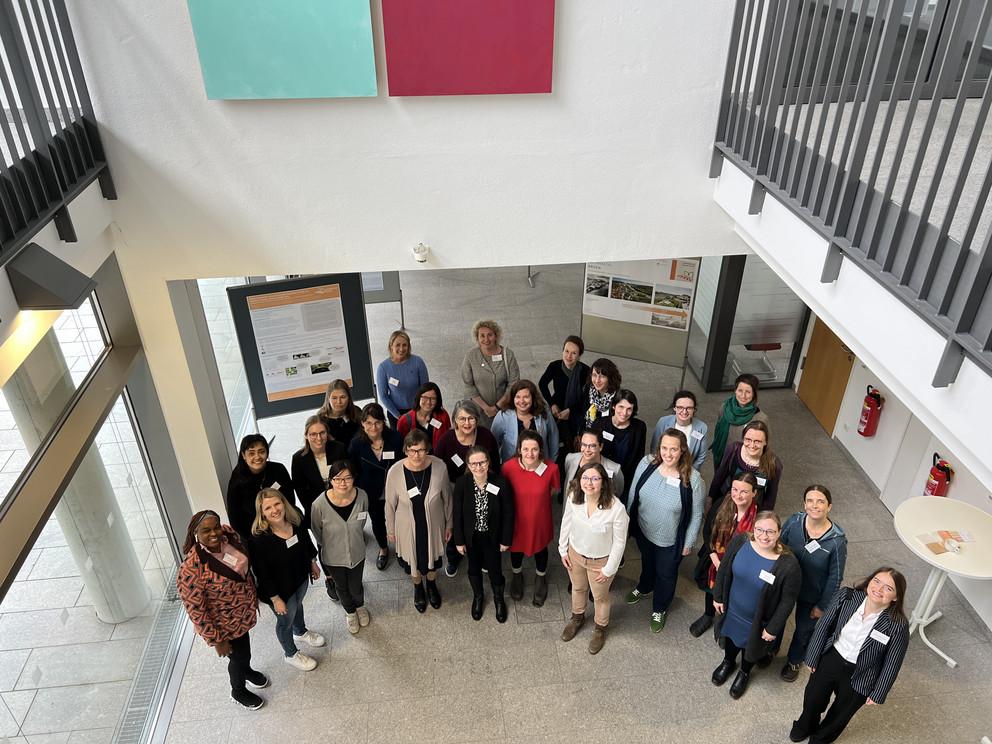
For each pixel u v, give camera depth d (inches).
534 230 171.8
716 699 177.5
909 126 95.5
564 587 209.3
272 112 151.4
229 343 271.7
